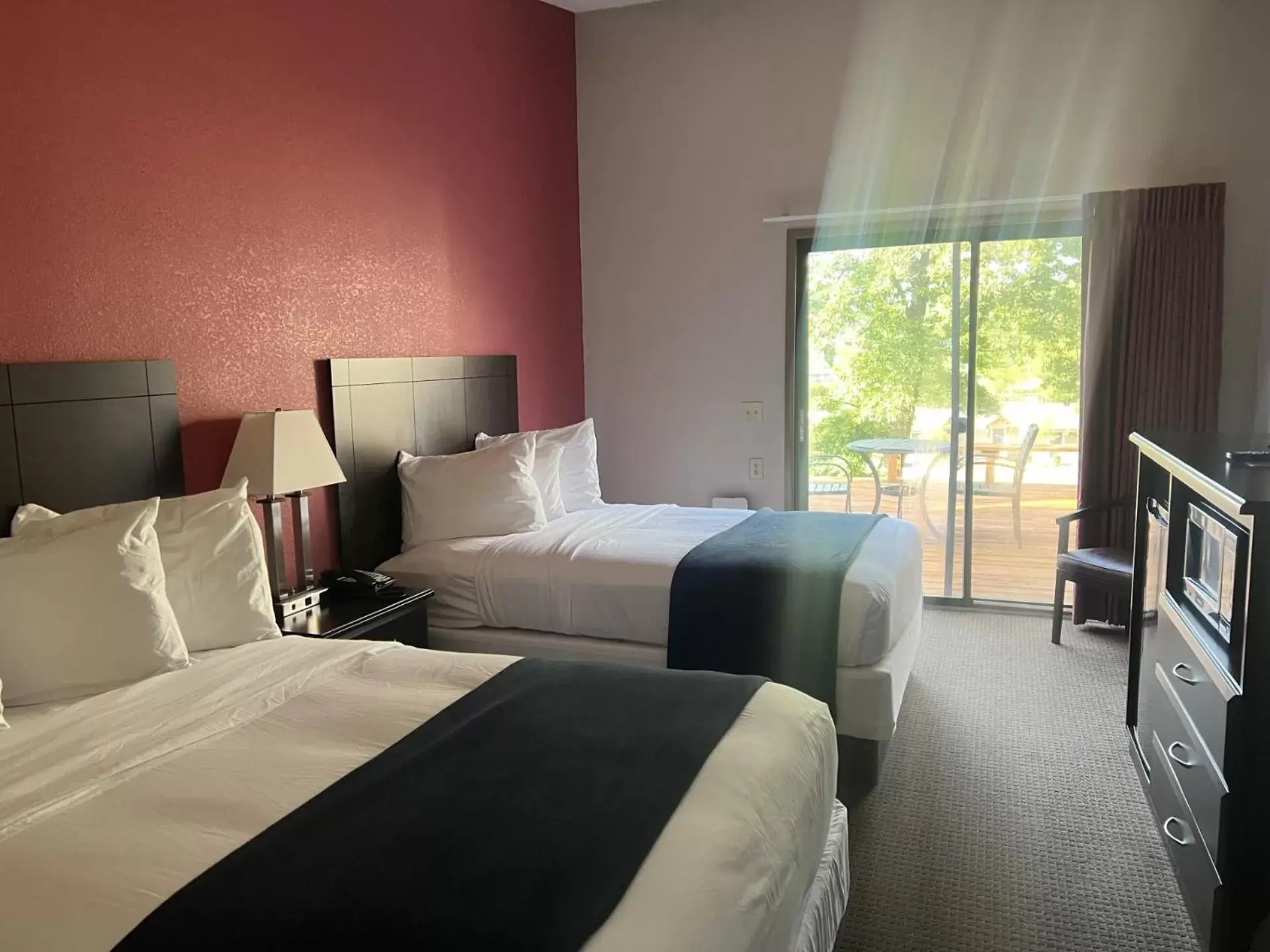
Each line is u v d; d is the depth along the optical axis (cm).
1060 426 439
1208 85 389
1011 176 423
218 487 283
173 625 210
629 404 507
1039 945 203
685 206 481
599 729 169
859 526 351
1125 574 371
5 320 220
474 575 320
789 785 159
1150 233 395
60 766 157
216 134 279
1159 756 241
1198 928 196
